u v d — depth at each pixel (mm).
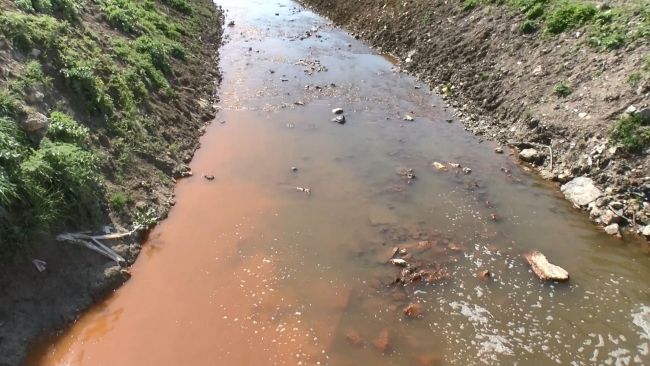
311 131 14797
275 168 12648
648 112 11523
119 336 7727
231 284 8820
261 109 16234
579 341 7887
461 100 16766
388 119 15758
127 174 10641
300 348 7637
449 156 13539
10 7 10977
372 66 20562
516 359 7574
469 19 19094
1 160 7727
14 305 7418
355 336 7887
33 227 7844
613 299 8773
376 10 24922
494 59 16781
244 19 27688
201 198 11289
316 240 10039
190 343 7637
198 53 19797
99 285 8422
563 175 12367
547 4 16641
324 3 30328
